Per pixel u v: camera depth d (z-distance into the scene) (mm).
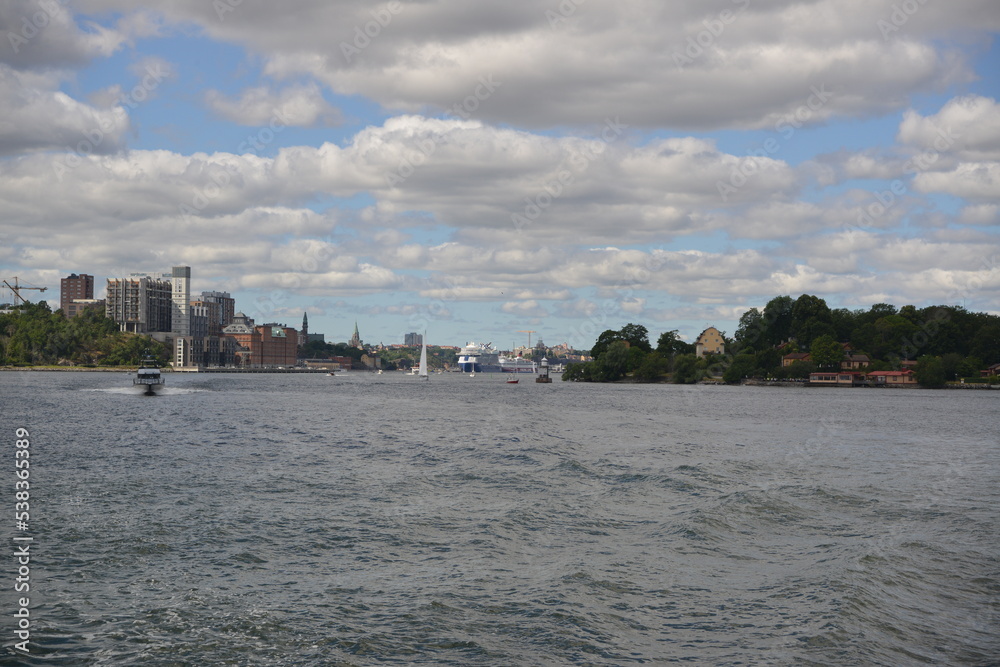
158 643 23016
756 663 21609
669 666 21562
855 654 22078
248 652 22453
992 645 22844
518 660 21938
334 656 22188
